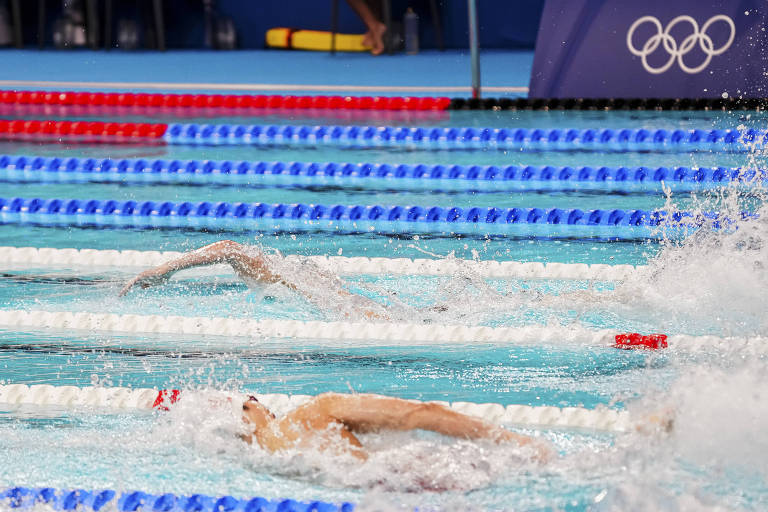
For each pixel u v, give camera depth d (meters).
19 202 17.30
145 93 27.36
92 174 19.80
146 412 9.29
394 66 32.91
